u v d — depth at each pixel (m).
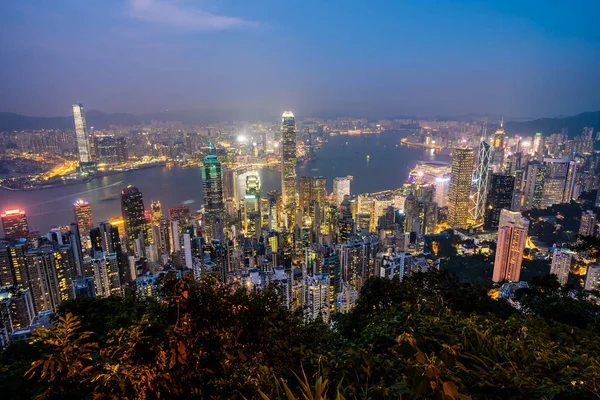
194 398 5.05
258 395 4.48
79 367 4.85
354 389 3.72
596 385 3.29
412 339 3.83
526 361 3.96
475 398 3.40
